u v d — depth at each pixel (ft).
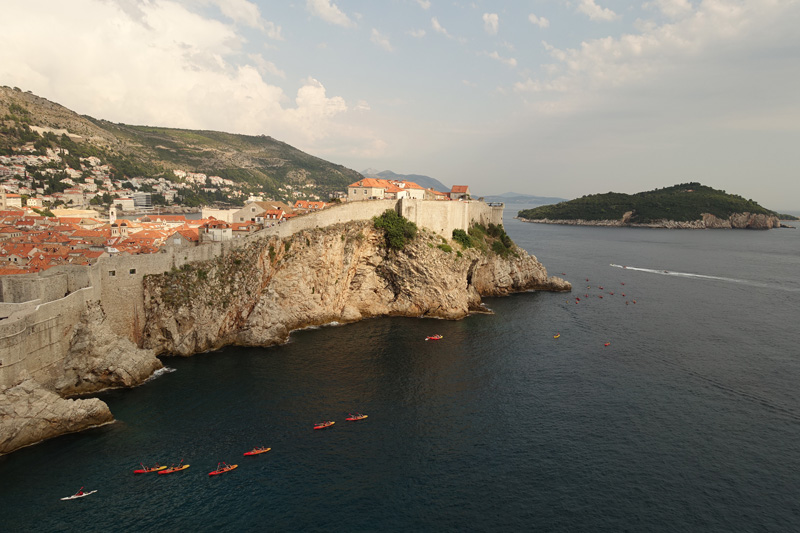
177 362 240.53
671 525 134.10
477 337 295.69
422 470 157.07
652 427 187.11
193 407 193.16
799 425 189.67
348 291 346.13
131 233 471.62
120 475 148.87
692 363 255.50
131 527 127.65
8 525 126.62
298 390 211.82
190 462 156.87
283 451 165.07
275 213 417.49
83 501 136.77
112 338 214.28
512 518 135.74
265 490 144.87
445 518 135.13
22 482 144.05
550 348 277.03
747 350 277.64
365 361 249.14
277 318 280.72
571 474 156.87
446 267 356.59
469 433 180.45
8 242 373.20
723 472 158.71
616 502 143.33
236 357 249.96
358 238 340.18
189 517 132.36
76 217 577.84
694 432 183.62
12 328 164.55
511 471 157.69
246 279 279.08
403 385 220.84
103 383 206.18
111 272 227.40
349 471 155.33
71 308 201.05
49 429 167.32
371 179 456.04
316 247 314.76
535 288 456.45
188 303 253.44
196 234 376.27
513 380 229.66
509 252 453.58
